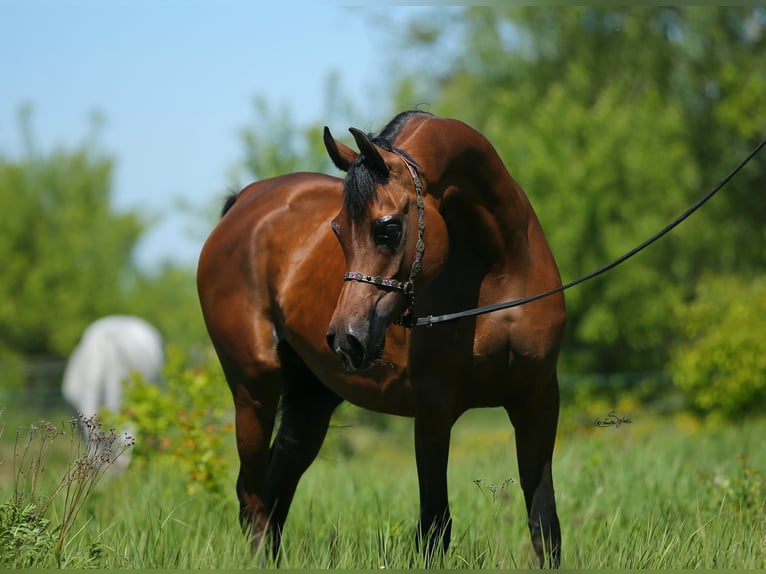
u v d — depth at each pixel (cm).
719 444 1528
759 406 2166
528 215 746
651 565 711
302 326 829
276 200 886
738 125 2967
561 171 2816
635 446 1447
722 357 2134
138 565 733
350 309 644
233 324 882
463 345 720
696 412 2383
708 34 3170
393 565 712
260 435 877
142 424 1296
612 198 2778
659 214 2827
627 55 3306
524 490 744
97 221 4409
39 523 741
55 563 720
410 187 667
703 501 962
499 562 714
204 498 1071
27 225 4222
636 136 2861
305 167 2638
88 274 4244
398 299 659
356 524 904
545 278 739
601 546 753
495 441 1747
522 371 724
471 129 718
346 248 659
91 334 2366
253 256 873
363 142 645
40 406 3541
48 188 4388
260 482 883
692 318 2295
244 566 743
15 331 4112
